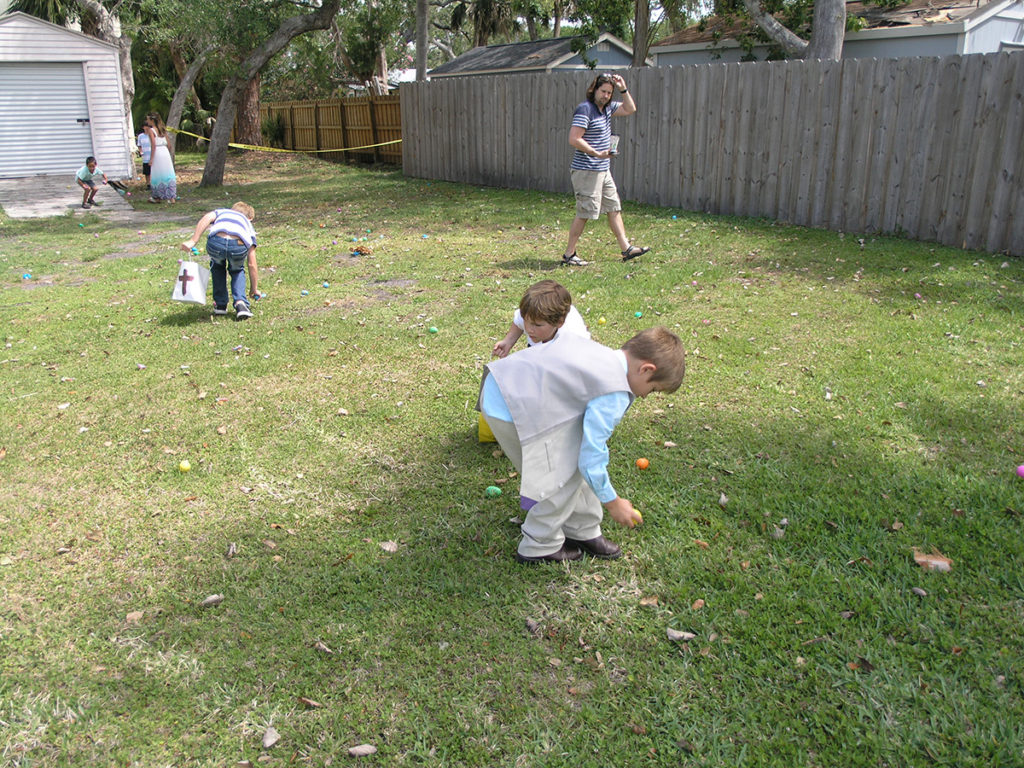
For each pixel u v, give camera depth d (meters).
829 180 9.73
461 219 11.40
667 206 11.92
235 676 2.62
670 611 2.87
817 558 3.13
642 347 2.77
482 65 26.33
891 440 4.09
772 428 4.27
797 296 6.70
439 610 2.90
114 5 21.00
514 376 2.85
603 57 25.52
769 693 2.47
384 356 5.55
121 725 2.42
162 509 3.64
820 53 11.34
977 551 3.11
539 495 2.85
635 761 2.25
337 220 11.72
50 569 3.21
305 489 3.80
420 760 2.29
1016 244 8.09
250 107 24.73
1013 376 4.84
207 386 5.05
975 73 8.14
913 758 2.21
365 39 30.31
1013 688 2.43
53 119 18.36
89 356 5.66
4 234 11.18
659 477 3.78
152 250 9.91
